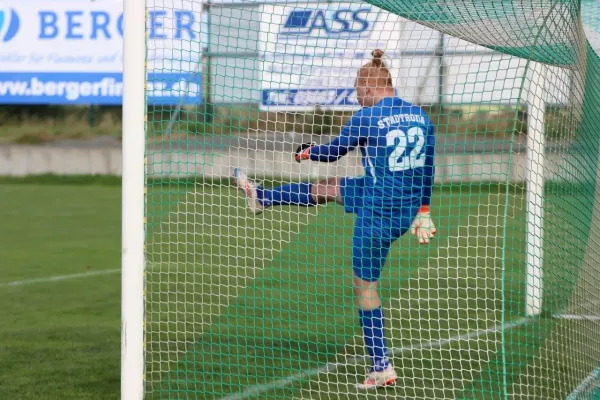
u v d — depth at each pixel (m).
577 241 14.66
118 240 34.16
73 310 21.05
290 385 14.14
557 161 14.49
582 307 14.92
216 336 17.53
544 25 11.98
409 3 13.20
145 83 12.23
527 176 16.02
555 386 13.84
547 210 15.23
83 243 33.25
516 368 14.86
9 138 69.00
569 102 14.38
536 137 15.68
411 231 14.77
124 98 12.23
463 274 24.09
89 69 56.56
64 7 56.62
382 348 14.14
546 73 15.30
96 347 17.19
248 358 15.87
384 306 20.27
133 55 12.20
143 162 12.20
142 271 12.17
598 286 15.82
